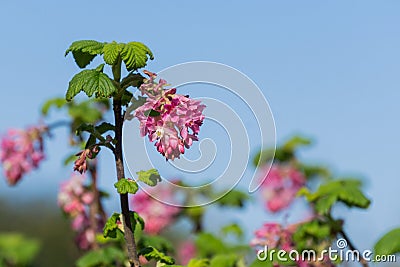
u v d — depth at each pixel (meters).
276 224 10.35
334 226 10.11
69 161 12.44
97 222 12.64
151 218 13.48
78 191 12.67
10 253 10.16
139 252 7.59
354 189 10.27
